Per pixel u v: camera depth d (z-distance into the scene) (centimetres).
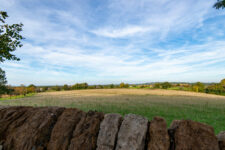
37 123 341
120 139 277
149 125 303
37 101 2281
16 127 353
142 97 3069
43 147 302
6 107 433
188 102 2188
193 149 247
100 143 284
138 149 256
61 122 339
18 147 307
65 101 2250
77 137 303
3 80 1673
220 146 259
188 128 276
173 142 270
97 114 350
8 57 632
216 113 1296
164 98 2855
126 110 1388
